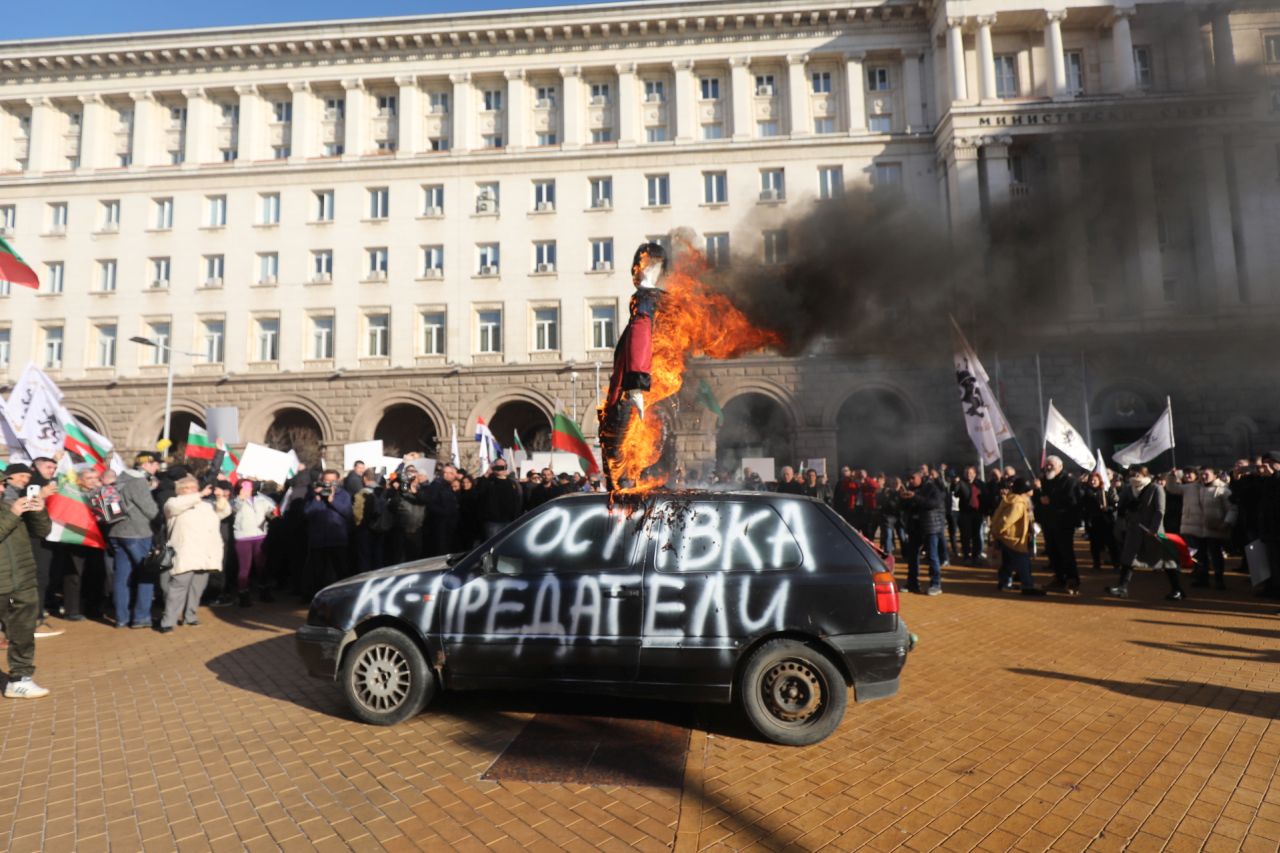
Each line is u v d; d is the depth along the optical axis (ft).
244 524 32.04
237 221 98.84
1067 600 32.19
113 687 19.16
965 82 89.61
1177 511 41.06
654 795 12.31
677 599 14.96
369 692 15.93
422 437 105.09
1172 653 22.03
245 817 11.64
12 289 99.96
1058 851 10.55
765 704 14.75
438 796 12.32
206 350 98.32
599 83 100.89
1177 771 13.29
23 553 18.63
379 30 98.12
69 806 12.09
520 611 15.43
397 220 97.71
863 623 14.58
